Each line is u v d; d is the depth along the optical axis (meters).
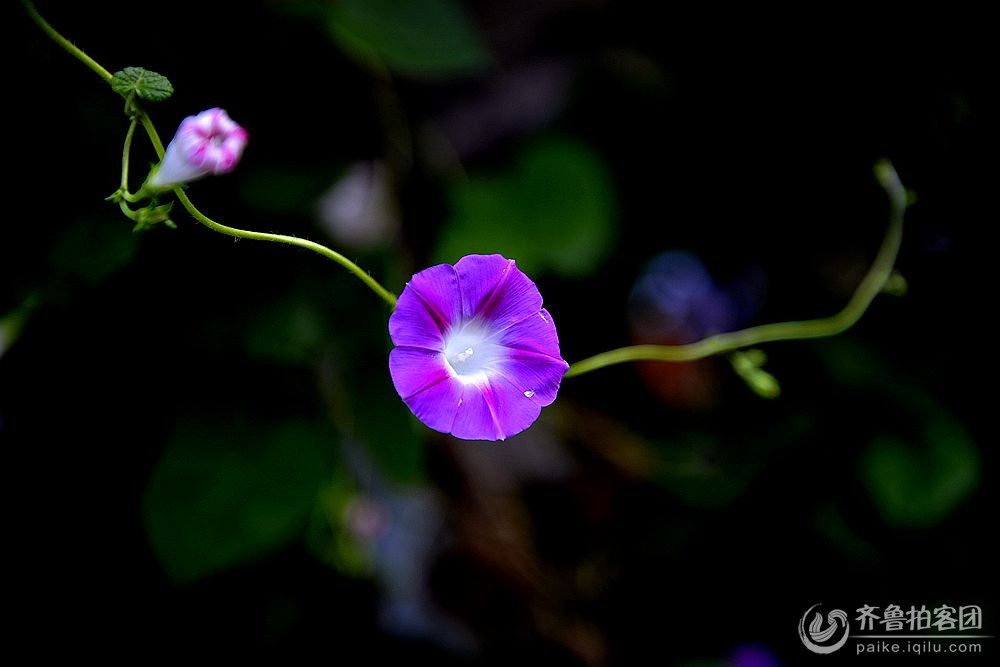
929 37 0.94
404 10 0.83
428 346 0.68
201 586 0.84
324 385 0.82
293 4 0.81
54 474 0.80
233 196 0.80
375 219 0.91
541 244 0.91
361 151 0.86
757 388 0.83
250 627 0.86
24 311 0.77
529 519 1.04
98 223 0.77
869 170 1.00
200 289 0.80
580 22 1.03
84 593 0.81
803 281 1.06
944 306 0.97
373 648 0.92
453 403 0.68
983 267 0.96
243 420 0.79
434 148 0.92
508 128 0.98
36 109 0.76
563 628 1.00
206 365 0.81
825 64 0.98
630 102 1.04
